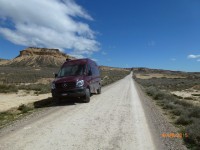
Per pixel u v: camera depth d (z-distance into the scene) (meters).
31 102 15.77
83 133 8.05
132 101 16.39
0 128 9.01
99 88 21.02
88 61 17.22
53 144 6.89
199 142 6.87
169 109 13.54
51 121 9.90
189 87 54.75
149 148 6.57
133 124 9.37
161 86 56.34
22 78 58.09
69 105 14.41
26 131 8.36
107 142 7.07
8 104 15.34
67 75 15.80
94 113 11.62
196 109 10.95
